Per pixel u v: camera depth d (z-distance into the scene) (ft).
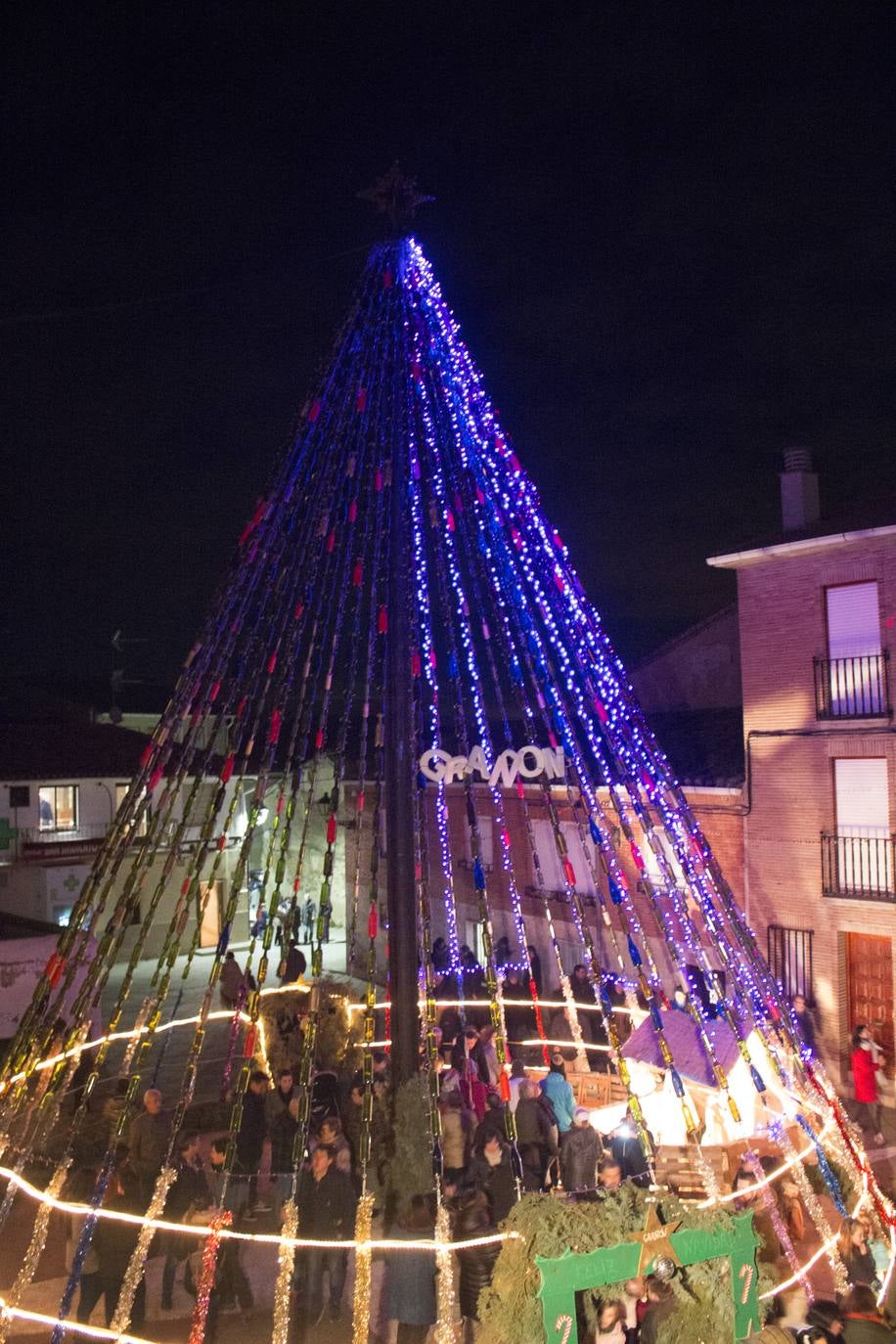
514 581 30.01
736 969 31.17
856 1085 44.68
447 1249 23.75
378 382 29.22
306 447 28.73
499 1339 20.89
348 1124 31.42
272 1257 30.42
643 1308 21.47
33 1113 31.14
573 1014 44.57
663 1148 34.50
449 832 77.46
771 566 58.65
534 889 68.49
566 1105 35.19
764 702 58.65
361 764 29.14
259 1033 45.39
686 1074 34.96
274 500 28.32
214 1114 45.57
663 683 76.74
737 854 59.21
